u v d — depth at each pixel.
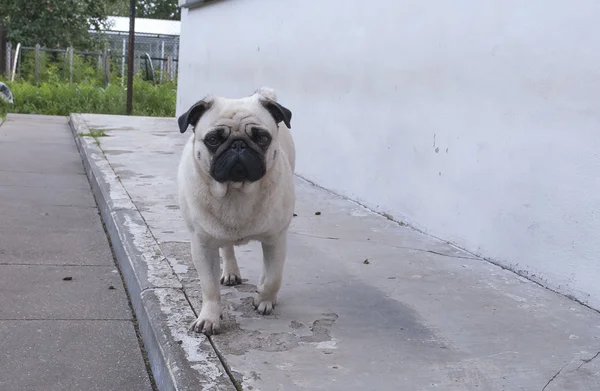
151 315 1.66
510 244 2.03
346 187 2.91
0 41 10.24
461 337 1.62
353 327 1.64
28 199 2.90
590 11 1.79
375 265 2.04
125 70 12.41
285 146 1.78
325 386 1.41
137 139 4.50
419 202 2.41
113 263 2.18
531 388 1.43
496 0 2.07
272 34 3.78
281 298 1.79
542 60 1.92
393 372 1.47
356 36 2.84
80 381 1.53
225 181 1.47
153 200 2.63
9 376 1.52
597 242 1.78
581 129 1.82
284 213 1.60
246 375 1.43
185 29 5.86
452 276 1.97
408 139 2.47
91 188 3.24
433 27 2.34
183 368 1.44
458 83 2.22
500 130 2.06
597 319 1.73
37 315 1.79
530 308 1.77
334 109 3.03
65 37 12.44
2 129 5.19
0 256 2.17
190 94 5.63
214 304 1.60
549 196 1.90
